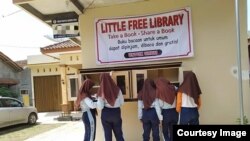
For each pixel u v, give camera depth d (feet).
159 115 20.81
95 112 23.02
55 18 27.89
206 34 23.82
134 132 24.88
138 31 24.80
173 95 20.94
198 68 23.94
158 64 23.34
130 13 25.02
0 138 37.73
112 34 25.31
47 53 55.42
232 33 23.50
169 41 24.22
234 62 23.47
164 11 24.36
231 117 23.57
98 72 24.11
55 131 41.01
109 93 21.12
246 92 23.39
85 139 22.54
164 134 21.27
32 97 73.15
